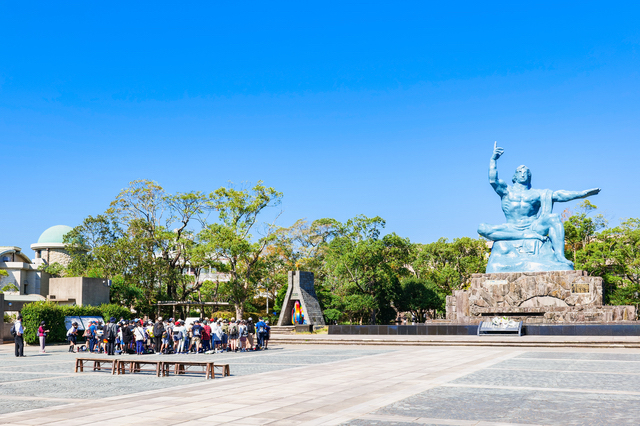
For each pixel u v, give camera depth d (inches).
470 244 3496.6
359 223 3065.9
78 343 1765.5
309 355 1217.4
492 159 2262.6
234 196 2775.6
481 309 2080.5
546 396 576.4
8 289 3208.7
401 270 3198.8
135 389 660.1
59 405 536.1
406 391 613.6
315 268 3334.2
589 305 1919.3
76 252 3203.7
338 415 472.1
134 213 2898.6
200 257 2669.8
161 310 2741.1
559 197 2158.0
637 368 861.8
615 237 2898.6
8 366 1008.2
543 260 2098.9
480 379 721.6
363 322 3139.8
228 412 486.0
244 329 1409.9
